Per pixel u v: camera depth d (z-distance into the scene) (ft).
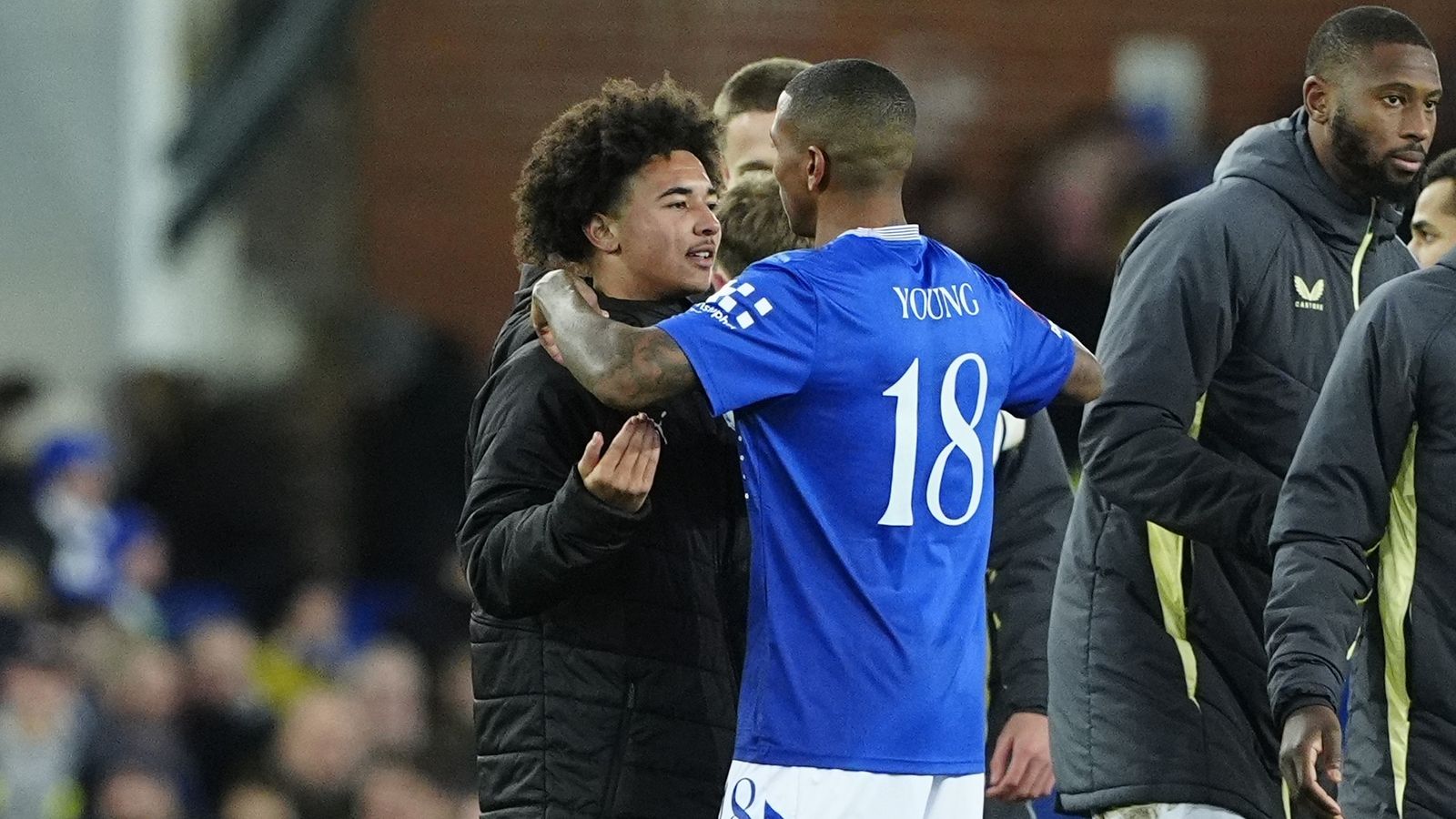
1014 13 145.07
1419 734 54.49
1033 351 53.26
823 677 50.16
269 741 122.42
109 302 132.26
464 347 141.69
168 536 138.51
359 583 138.21
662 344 49.16
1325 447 54.49
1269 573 59.98
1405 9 142.82
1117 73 145.38
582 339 49.52
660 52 141.69
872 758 50.03
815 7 142.82
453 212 142.00
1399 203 59.93
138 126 128.98
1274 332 58.95
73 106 128.26
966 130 144.56
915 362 50.60
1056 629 62.13
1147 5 145.89
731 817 50.55
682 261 53.78
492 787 54.03
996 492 63.16
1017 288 133.80
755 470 50.70
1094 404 59.21
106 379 135.95
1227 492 57.57
